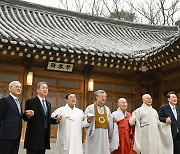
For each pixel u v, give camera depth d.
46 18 13.75
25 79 9.40
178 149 6.02
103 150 5.65
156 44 13.48
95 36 13.45
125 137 6.05
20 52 8.47
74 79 10.22
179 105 10.01
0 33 8.13
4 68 9.16
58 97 9.92
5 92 9.14
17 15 12.93
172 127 6.07
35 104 5.28
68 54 8.80
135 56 9.80
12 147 4.85
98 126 5.72
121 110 6.27
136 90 11.16
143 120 6.09
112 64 9.77
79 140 5.65
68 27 13.77
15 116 4.91
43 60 9.64
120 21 15.77
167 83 10.74
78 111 5.85
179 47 8.34
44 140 5.23
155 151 5.89
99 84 10.70
